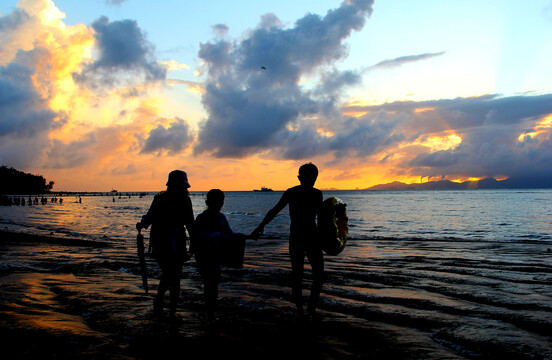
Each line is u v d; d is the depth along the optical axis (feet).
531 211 149.18
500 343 11.92
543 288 20.98
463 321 14.46
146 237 64.03
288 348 11.48
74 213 163.84
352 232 74.54
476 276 24.91
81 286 20.44
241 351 11.19
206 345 11.62
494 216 123.44
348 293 19.51
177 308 16.21
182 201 14.93
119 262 29.99
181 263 14.73
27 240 50.52
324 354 11.02
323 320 14.44
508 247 45.47
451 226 88.84
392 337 12.49
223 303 16.88
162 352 10.99
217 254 14.35
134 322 13.78
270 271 26.22
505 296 18.90
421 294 19.40
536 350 11.32
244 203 306.76
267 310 15.72
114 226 91.20
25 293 18.12
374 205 228.02
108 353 10.61
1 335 11.72
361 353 11.11
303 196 15.42
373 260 33.40
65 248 43.45
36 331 12.15
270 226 91.66
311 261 15.10
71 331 12.28
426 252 40.16
